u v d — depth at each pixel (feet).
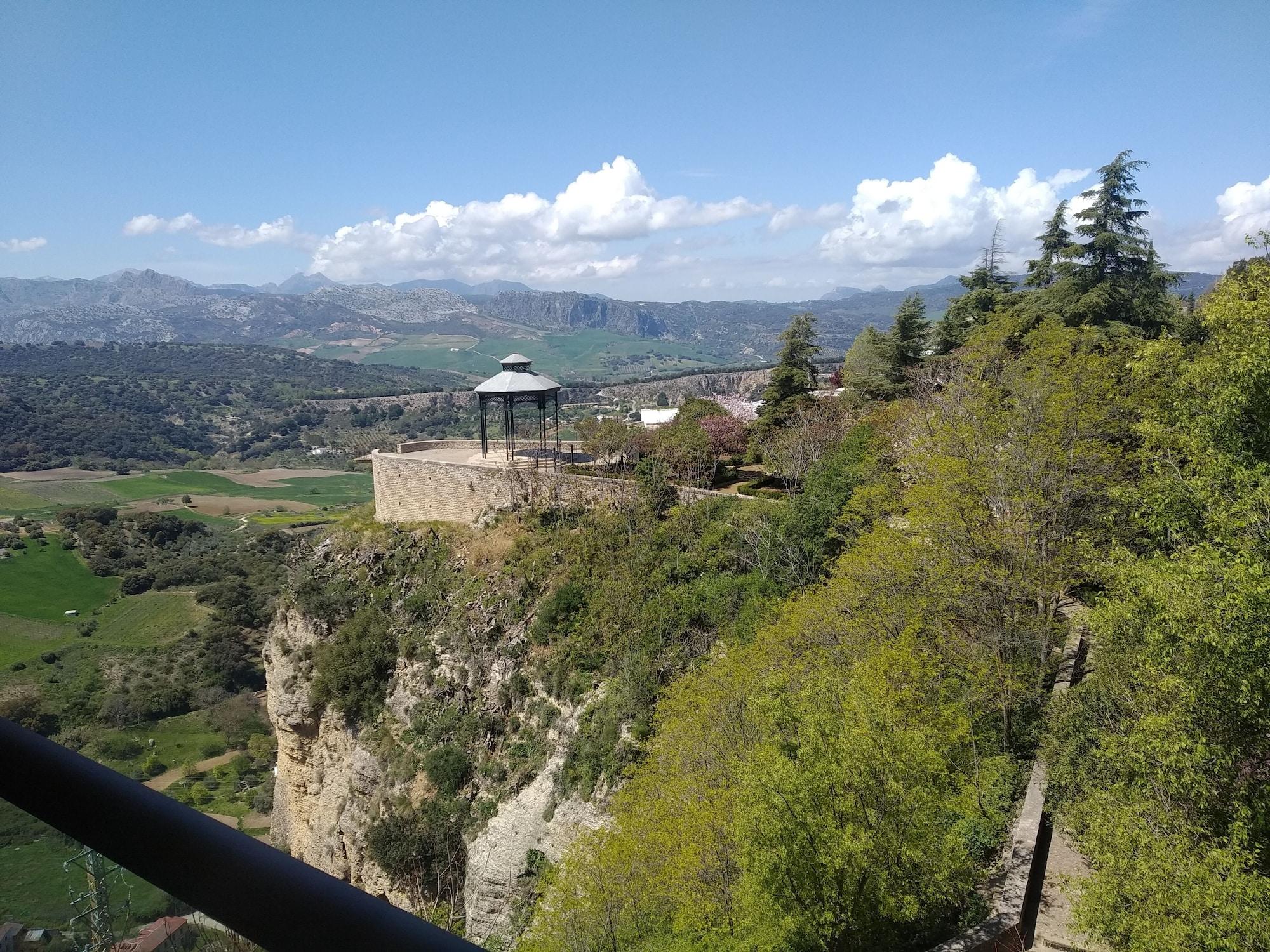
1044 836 56.85
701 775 62.39
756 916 46.93
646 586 105.91
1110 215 125.49
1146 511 64.23
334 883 7.18
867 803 47.01
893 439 106.83
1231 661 40.34
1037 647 70.95
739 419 160.15
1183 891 38.11
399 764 110.73
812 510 98.32
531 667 106.52
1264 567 41.81
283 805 132.36
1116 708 53.06
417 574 127.95
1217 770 41.98
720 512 113.19
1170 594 42.91
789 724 54.70
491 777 102.32
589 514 122.31
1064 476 73.92
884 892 45.80
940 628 67.46
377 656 120.98
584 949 58.80
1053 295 129.90
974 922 49.98
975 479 70.59
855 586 72.33
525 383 142.20
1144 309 123.34
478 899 94.84
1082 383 80.38
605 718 93.97
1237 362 49.88
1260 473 47.44
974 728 65.26
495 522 130.31
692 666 92.94
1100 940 43.91
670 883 56.65
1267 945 35.53
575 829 79.66
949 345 159.94
